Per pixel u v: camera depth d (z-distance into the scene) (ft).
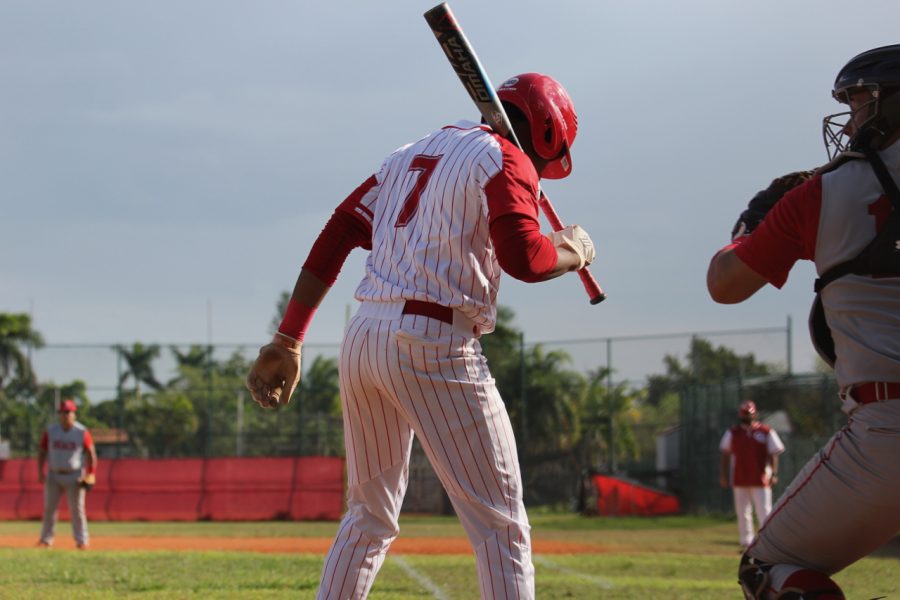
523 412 249.34
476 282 28.25
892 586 74.49
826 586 25.77
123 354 249.75
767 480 129.29
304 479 223.51
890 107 25.70
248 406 252.62
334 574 30.76
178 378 250.16
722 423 219.41
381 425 30.01
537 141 30.73
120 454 247.29
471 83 28.48
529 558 29.25
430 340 27.78
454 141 28.96
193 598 59.77
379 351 28.32
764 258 26.50
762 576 26.76
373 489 30.83
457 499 29.09
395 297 28.35
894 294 25.04
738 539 155.33
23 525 197.98
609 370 245.04
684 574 87.71
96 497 223.51
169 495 223.30
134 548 124.67
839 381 25.94
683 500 236.02
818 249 25.85
